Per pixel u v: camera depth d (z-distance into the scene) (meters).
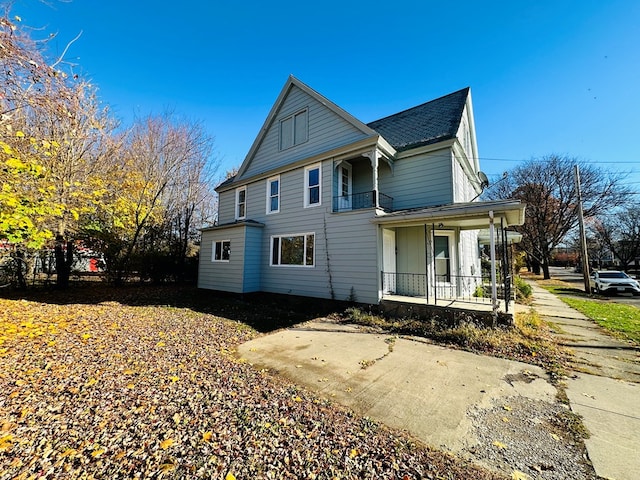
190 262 16.52
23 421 2.56
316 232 9.75
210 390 3.37
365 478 2.04
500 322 6.33
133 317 7.23
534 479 2.09
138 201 14.95
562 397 3.50
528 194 25.66
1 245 8.16
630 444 2.55
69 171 9.77
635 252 31.39
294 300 10.02
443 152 9.12
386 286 8.81
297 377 4.01
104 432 2.46
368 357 4.93
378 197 9.30
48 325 5.89
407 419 2.94
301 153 10.80
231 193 13.64
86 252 13.15
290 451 2.31
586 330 6.97
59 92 5.56
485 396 3.51
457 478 2.08
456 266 9.30
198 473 2.01
